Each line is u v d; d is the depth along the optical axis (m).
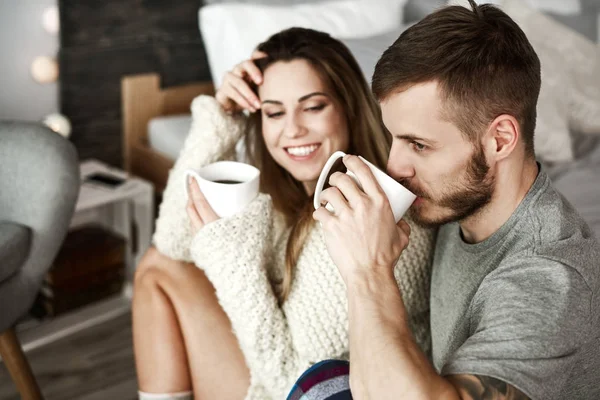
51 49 2.57
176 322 1.30
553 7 2.88
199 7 2.87
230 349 1.27
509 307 0.83
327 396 0.97
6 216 1.62
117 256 2.38
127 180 2.38
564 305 0.80
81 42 2.58
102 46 2.64
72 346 2.17
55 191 1.60
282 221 1.38
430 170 0.92
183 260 1.36
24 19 2.48
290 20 2.52
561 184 1.93
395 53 0.90
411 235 1.17
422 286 1.21
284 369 1.14
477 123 0.87
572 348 0.80
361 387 0.84
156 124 2.64
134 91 2.68
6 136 1.66
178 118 2.71
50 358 2.11
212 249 1.15
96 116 2.71
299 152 1.32
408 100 0.89
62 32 2.52
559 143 2.11
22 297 1.58
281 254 1.32
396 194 0.92
